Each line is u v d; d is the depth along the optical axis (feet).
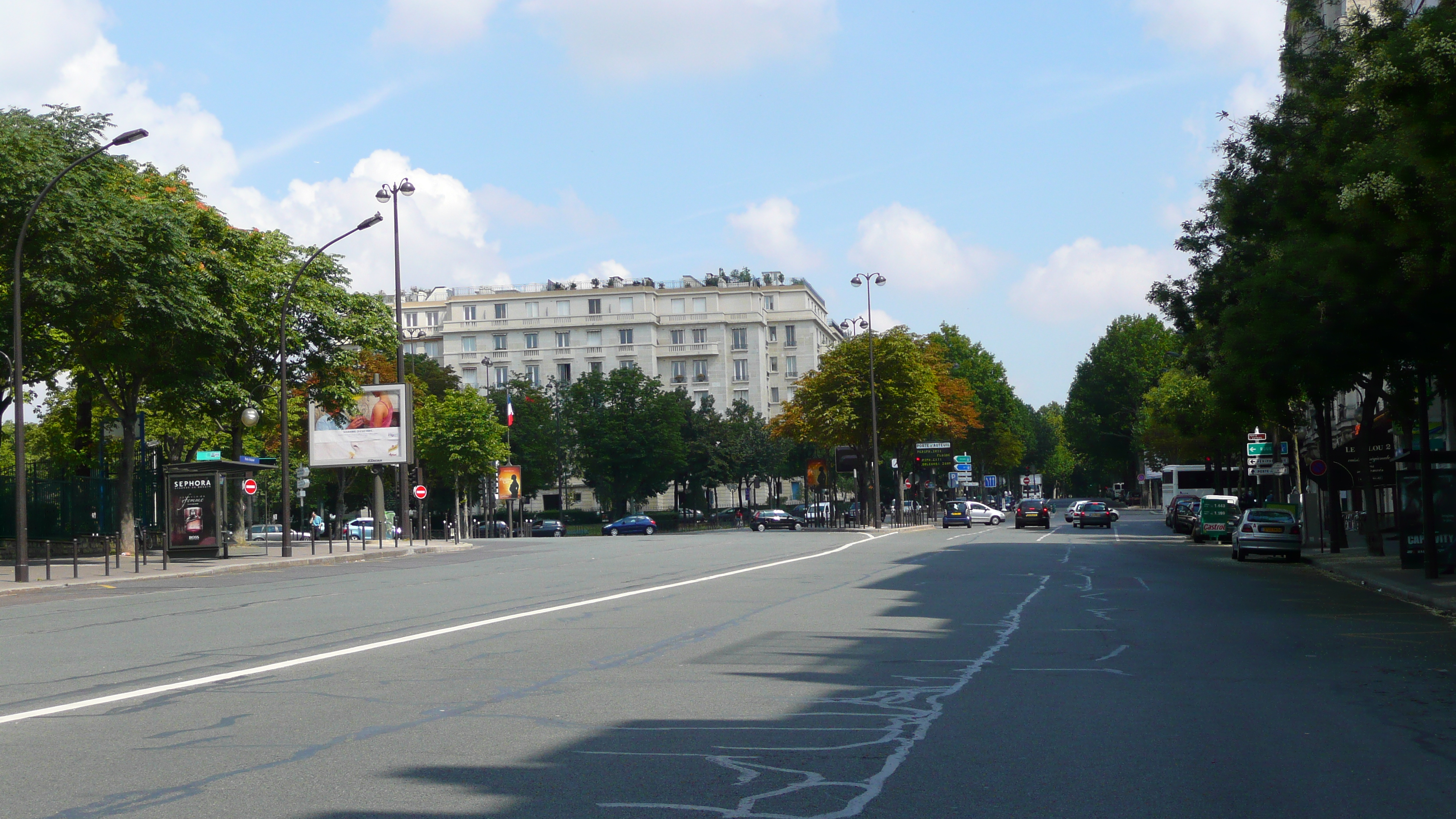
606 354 392.68
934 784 21.90
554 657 40.04
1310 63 81.61
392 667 37.86
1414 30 46.29
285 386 133.18
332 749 25.25
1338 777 22.58
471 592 71.97
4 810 20.34
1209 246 107.45
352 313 166.30
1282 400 89.20
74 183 105.29
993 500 401.70
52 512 136.98
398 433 171.83
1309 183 71.15
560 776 22.58
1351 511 184.34
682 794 21.17
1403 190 48.96
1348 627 50.37
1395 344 66.39
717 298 399.24
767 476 356.18
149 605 66.74
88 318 111.55
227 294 132.16
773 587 72.84
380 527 175.01
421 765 23.61
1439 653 41.57
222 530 129.08
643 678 35.29
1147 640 45.37
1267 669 37.47
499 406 300.40
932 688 33.35
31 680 36.27
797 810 20.03
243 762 24.02
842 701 31.19
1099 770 23.09
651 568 95.61
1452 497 80.84
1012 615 55.11
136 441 161.27
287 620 55.11
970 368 351.67
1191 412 205.98
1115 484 548.31
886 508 327.47
